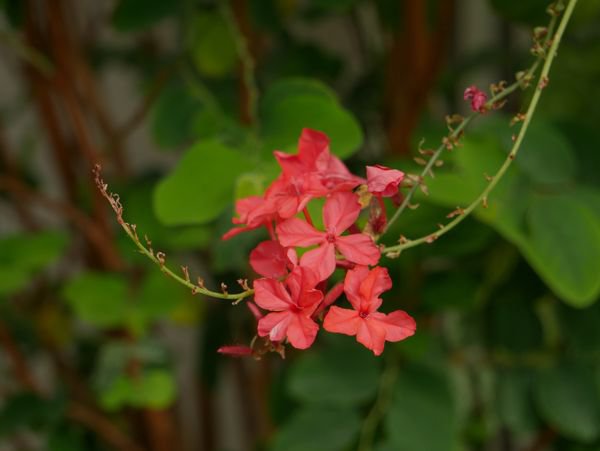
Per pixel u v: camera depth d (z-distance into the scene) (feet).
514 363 2.47
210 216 1.90
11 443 3.41
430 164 1.63
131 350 2.41
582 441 2.43
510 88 1.64
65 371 3.07
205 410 3.48
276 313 1.51
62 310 3.02
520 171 2.04
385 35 2.77
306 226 1.55
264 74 2.79
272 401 2.63
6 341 2.86
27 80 2.96
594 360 2.37
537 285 2.40
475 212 1.97
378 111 2.84
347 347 2.26
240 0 2.49
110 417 2.98
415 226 2.08
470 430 2.89
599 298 2.31
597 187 2.15
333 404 2.21
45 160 3.51
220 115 2.10
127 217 2.41
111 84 3.56
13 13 2.43
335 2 2.27
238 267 2.34
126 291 2.44
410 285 2.29
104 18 3.24
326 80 2.91
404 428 2.16
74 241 3.08
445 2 2.43
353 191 1.62
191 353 3.80
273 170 1.89
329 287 2.06
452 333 2.68
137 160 3.64
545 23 2.16
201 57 2.53
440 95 3.15
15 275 2.32
